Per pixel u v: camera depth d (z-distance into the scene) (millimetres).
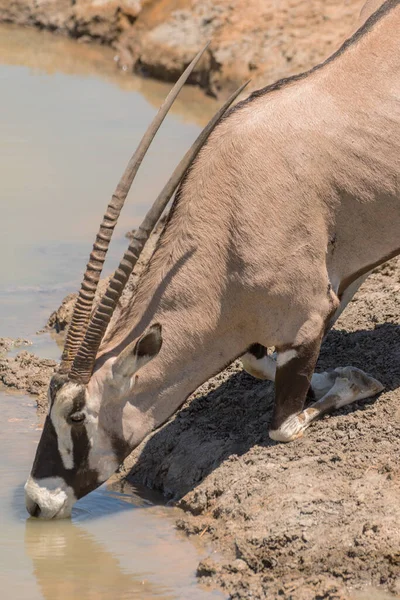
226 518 9773
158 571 9164
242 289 10102
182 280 10117
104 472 10195
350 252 10477
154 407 10281
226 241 10055
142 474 11164
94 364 10023
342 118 10141
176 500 10570
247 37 26203
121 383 9906
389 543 8734
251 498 9820
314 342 10383
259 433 10945
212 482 10305
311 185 10070
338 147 10094
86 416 9945
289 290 10172
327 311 10375
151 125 9820
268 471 10125
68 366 9938
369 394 10953
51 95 25953
